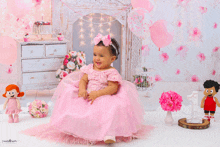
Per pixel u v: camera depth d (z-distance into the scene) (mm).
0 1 5293
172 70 6121
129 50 6176
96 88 3230
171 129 3379
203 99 3734
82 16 5859
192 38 5941
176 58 6066
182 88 5648
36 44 4637
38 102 3789
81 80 3361
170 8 5781
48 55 4734
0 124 3471
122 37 6152
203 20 5855
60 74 4699
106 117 2867
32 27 4863
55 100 3365
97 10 5902
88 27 6203
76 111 2982
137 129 3123
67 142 2938
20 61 4570
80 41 6234
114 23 6242
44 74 4766
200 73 6094
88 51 6320
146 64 6098
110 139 2742
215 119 3793
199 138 3080
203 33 5902
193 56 6039
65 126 2836
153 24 5172
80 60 4816
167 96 3459
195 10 5824
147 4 5355
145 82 5062
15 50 4895
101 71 3246
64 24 5762
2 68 5695
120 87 3217
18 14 4668
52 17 5629
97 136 2846
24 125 3445
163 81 6160
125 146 2861
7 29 5387
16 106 3539
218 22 5844
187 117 3848
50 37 5316
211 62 6020
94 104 3020
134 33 5730
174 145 2881
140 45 6039
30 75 4676
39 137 3047
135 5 5422
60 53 4816
